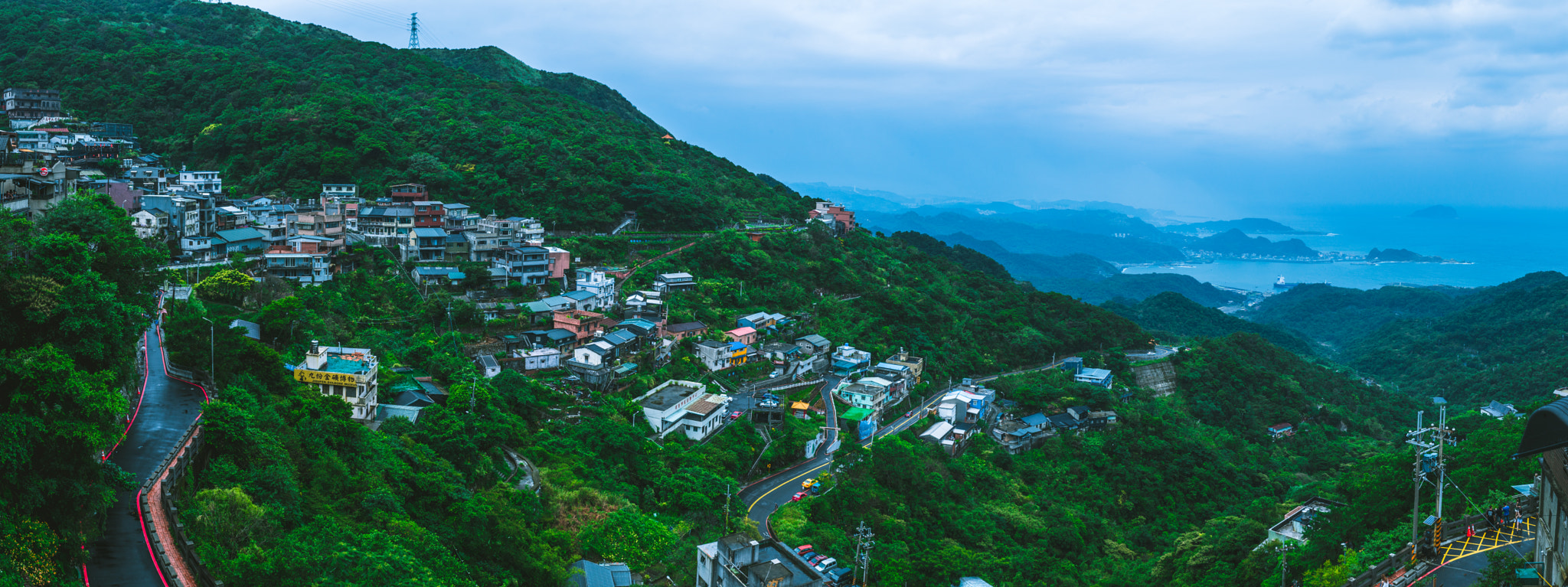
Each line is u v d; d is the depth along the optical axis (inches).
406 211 5634.8
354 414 3282.5
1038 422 5531.5
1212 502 5108.3
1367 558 2345.0
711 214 7450.8
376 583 1834.4
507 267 5364.2
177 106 7790.4
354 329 4527.6
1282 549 3029.0
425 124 7613.2
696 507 3567.9
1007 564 3806.6
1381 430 6845.5
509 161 7096.5
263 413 2504.9
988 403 5757.9
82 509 1704.0
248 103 7564.0
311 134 6815.9
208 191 6087.6
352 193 6259.8
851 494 4018.2
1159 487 5123.0
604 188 7047.2
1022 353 6914.4
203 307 3865.7
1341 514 2994.6
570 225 6589.6
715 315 5871.1
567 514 3139.8
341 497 2390.5
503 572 2476.6
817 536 3491.6
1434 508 2605.8
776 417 4864.7
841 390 5374.0
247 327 3715.6
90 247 2684.5
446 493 2684.5
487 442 3442.4
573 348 4840.1
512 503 2925.7
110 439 2102.6
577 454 3777.1
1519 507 2284.7
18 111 7140.8
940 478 4510.3
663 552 2994.6
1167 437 5644.7
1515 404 6894.7
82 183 4389.8
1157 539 4635.8
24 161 3619.6
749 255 6820.9
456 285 5226.4
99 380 1903.3
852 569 3184.1
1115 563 4156.0
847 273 7190.0
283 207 5541.3
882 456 4357.8
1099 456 5305.1
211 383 2738.7
